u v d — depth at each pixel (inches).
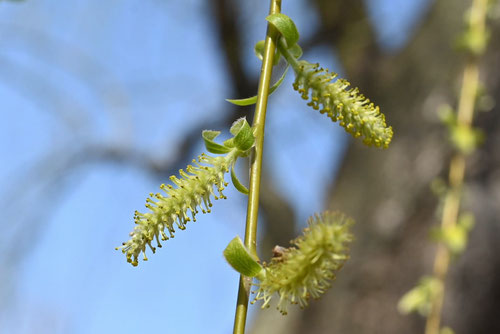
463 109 23.6
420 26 36.2
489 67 29.8
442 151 31.4
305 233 13.9
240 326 13.8
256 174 14.2
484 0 24.2
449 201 22.9
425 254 30.6
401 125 33.9
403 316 30.7
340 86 14.9
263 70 14.6
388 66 37.1
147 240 14.0
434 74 33.4
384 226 32.0
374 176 33.9
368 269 31.9
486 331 28.5
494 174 28.7
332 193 37.6
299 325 35.9
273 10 14.9
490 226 28.3
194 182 14.2
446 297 28.8
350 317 32.1
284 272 13.8
